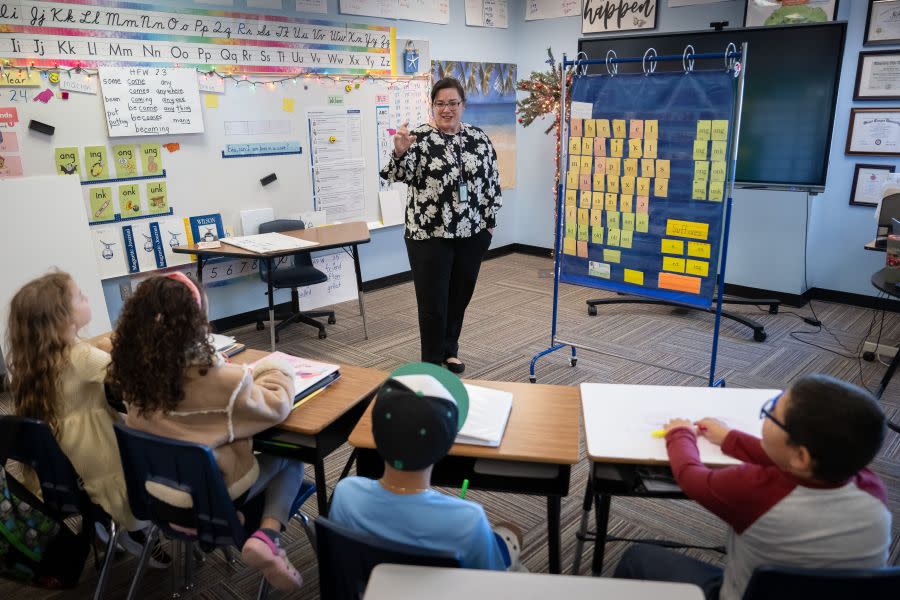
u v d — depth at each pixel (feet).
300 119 14.64
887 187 11.18
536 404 5.72
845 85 14.32
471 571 3.38
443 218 10.22
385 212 16.93
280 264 14.65
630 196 10.00
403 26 16.30
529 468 5.25
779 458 3.65
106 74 11.57
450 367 11.65
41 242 10.94
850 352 12.47
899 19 13.30
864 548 3.55
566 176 10.71
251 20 13.35
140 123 12.12
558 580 3.32
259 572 6.71
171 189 12.85
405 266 18.17
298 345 13.25
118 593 6.40
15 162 10.89
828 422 3.38
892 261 10.11
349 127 15.62
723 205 9.08
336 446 5.92
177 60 12.44
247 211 14.05
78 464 5.71
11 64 10.59
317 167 15.21
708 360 12.17
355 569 3.78
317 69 14.67
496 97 19.35
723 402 5.43
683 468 4.27
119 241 12.31
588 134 10.23
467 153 10.28
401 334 13.83
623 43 15.64
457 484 5.61
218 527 5.07
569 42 18.51
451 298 11.34
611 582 3.32
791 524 3.60
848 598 3.33
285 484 5.85
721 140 8.89
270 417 5.27
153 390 4.93
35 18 10.70
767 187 14.80
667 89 9.23
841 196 14.88
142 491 5.31
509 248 21.22
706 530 7.36
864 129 14.20
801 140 14.08
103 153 11.84
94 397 5.77
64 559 5.62
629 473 4.97
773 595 3.39
